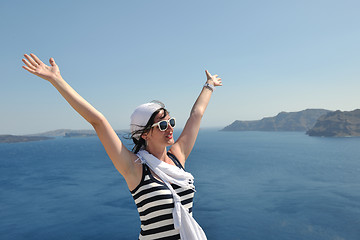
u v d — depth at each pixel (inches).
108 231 1512.1
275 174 3388.3
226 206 1983.3
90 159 5625.0
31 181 3225.9
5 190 2738.7
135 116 80.7
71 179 3277.6
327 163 4458.7
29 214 1868.8
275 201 2111.2
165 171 76.9
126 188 2642.7
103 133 69.5
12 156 7239.2
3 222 1702.8
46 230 1542.8
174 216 71.1
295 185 2728.8
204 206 1995.6
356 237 1380.4
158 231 71.7
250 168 3892.7
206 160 4913.9
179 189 77.3
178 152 95.8
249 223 1614.2
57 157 6363.2
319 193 2369.6
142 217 74.7
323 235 1421.0
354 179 3019.2
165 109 83.4
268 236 1416.1
